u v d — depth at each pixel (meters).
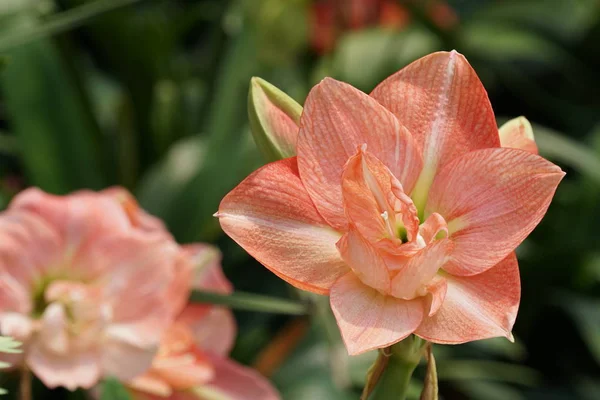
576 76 2.36
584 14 2.46
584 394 1.84
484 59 2.25
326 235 1.00
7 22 1.46
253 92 1.03
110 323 1.16
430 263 0.98
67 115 1.51
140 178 1.75
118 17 1.66
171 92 1.71
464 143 1.02
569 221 1.98
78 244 1.16
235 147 1.51
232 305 1.18
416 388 1.33
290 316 1.55
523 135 1.04
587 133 2.24
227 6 1.81
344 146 1.01
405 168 1.01
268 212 1.00
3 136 1.63
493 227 1.00
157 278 1.17
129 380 1.15
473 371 1.65
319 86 1.00
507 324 0.98
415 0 1.81
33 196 1.17
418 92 1.02
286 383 1.37
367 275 0.98
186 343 1.18
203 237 1.46
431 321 0.98
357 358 1.40
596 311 1.85
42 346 1.14
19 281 1.15
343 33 1.93
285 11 1.55
